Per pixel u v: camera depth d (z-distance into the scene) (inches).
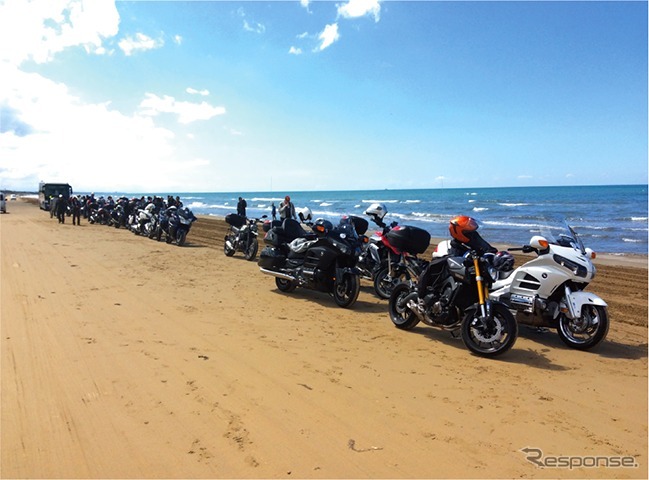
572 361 214.8
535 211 1724.9
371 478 116.9
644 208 1802.4
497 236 896.9
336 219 1197.1
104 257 510.3
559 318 240.7
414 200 3063.5
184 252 582.6
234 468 120.0
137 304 294.4
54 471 117.2
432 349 227.0
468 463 124.7
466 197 3422.7
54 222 1133.7
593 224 1178.0
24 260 463.2
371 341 236.8
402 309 267.0
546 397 171.0
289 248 352.5
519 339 251.8
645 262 587.8
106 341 219.1
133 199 964.6
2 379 173.3
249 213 1754.4
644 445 136.6
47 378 175.2
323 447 131.3
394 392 171.8
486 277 220.7
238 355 206.7
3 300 291.3
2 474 115.1
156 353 205.3
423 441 136.0
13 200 3440.0
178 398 160.9
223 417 147.9
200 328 246.7
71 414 147.6
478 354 219.5
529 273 241.4
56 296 307.6
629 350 235.0
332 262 314.3
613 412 159.5
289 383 176.9
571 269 229.0
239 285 374.3
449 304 231.1
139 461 122.3
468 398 168.2
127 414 148.5
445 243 273.9
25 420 143.0
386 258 358.3
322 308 308.3
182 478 115.3
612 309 330.3
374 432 140.8
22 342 214.4
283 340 231.6
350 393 169.3
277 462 123.2
